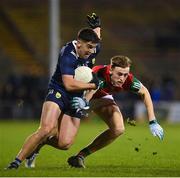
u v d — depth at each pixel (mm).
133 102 87375
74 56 24578
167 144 47312
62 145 25500
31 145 24453
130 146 44406
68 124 25500
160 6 116938
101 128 72812
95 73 25359
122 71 25156
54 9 82875
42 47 110562
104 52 108500
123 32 113312
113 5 117750
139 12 116875
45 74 102312
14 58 107250
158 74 104500
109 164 29969
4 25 113312
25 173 23219
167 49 109875
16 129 68812
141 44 110688
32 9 115875
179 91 99750
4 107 91375
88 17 27562
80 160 26750
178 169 26641
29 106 90562
